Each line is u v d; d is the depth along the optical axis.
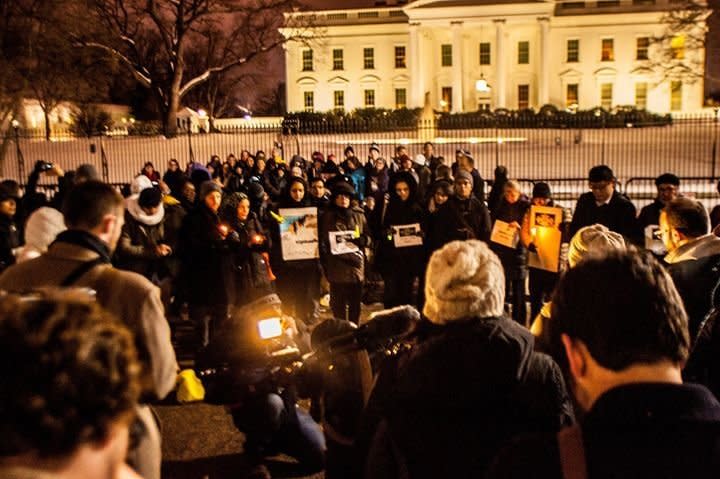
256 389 4.52
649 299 1.43
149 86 49.34
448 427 2.28
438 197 8.45
